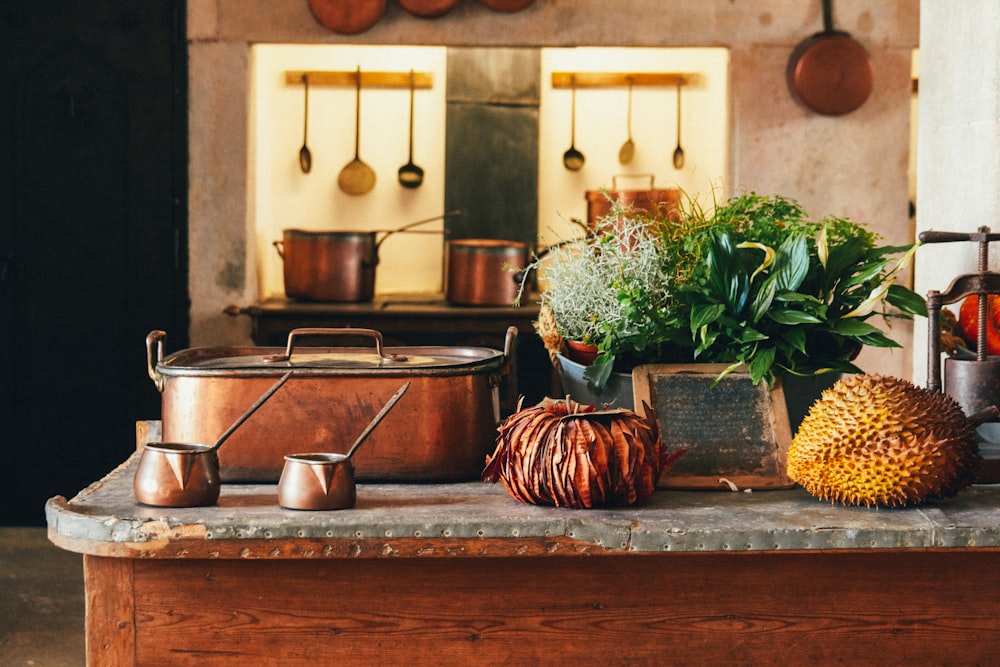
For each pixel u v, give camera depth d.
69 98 5.00
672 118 6.18
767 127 5.09
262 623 1.77
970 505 1.83
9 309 5.05
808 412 2.07
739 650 1.80
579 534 1.69
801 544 1.68
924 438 1.76
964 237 2.15
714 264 2.00
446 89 5.98
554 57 6.16
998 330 2.47
